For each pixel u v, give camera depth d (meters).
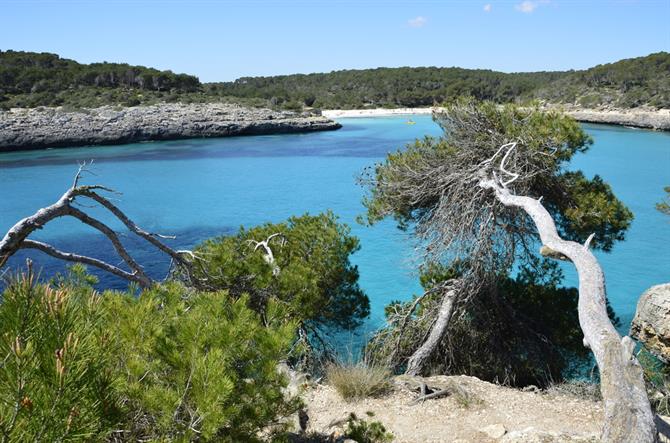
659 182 49.09
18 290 2.90
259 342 4.92
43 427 2.60
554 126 12.73
